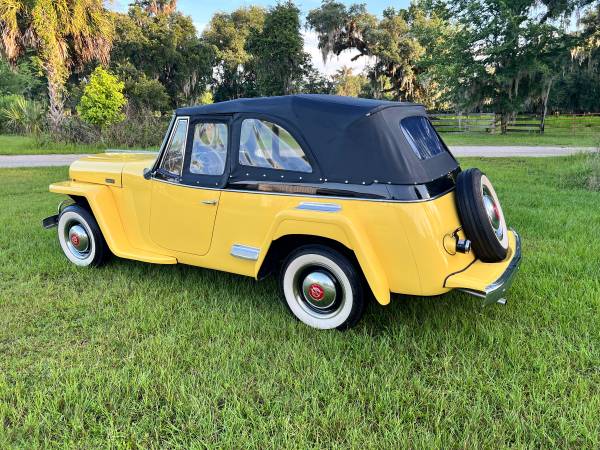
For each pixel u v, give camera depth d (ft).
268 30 132.26
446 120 99.35
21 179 36.40
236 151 12.07
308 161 11.02
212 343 10.68
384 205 10.06
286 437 7.64
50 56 65.41
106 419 8.25
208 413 8.32
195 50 151.64
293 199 11.16
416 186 10.00
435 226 9.95
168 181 13.33
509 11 85.46
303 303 11.68
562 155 48.83
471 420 7.94
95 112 64.49
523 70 87.20
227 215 12.29
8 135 81.61
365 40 132.77
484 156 49.57
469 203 10.66
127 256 14.10
